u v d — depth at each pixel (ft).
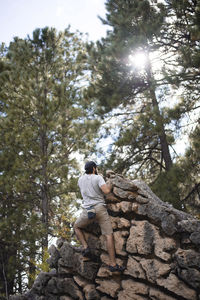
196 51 32.32
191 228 16.14
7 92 44.39
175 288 15.44
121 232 17.74
